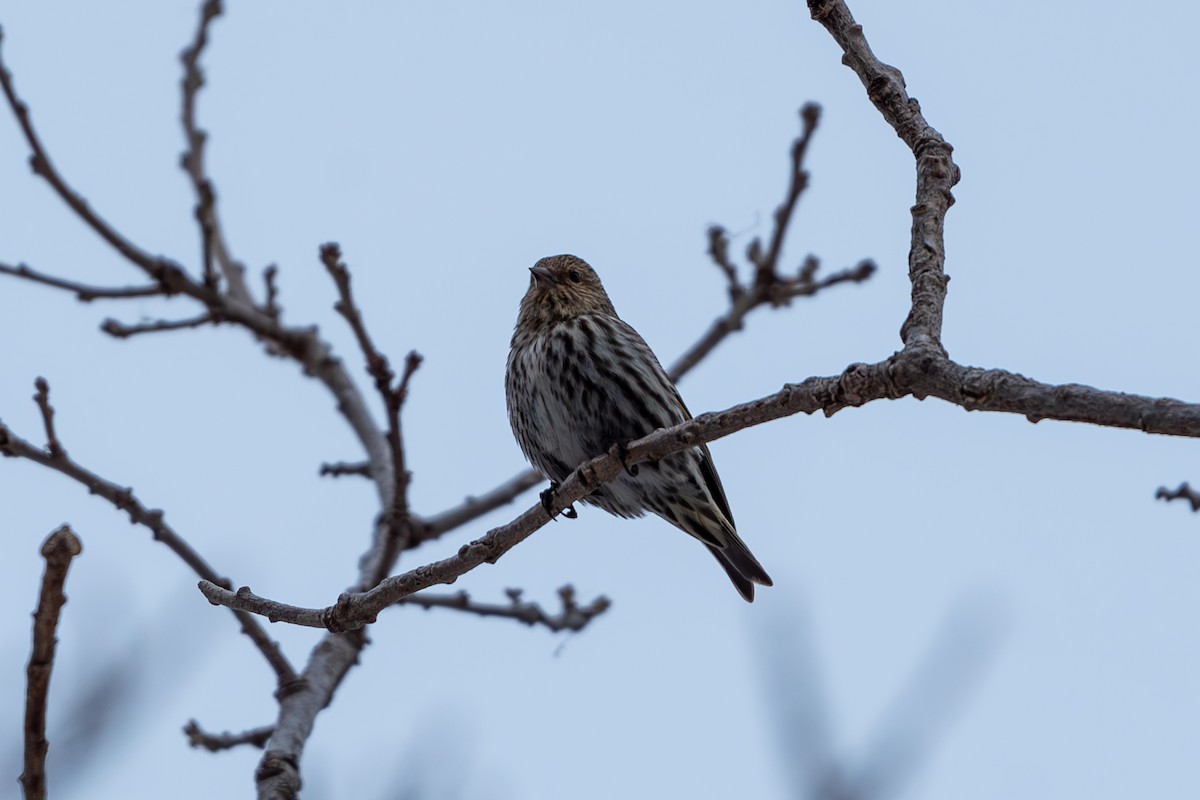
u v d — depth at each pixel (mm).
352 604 8344
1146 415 5918
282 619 8422
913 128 7703
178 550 10602
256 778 9555
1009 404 6320
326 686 10281
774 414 7199
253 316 13453
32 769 7395
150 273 12891
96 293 12719
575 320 11641
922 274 7250
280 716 10000
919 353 6656
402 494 11500
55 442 10406
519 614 12445
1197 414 5789
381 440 13281
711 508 11625
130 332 12781
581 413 11438
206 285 13148
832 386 6895
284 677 10203
